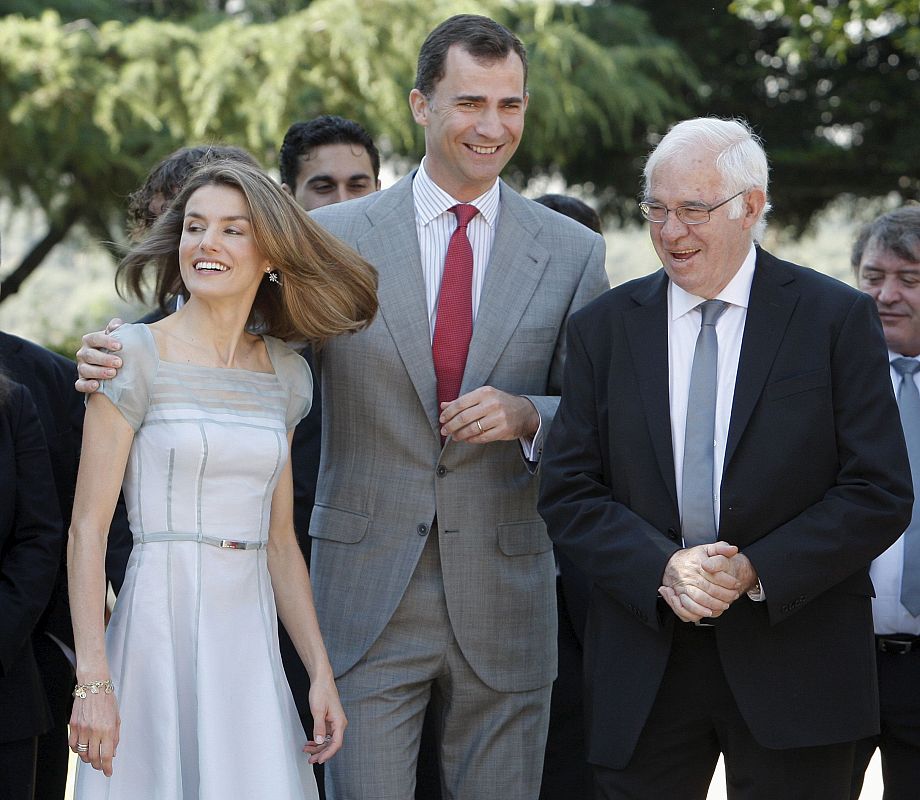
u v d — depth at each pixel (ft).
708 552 31.45
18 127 128.77
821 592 32.17
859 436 32.58
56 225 153.69
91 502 31.65
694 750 34.12
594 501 34.14
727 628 32.86
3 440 34.42
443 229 38.34
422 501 37.45
